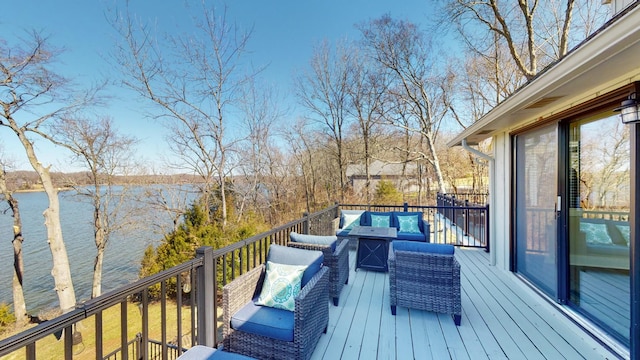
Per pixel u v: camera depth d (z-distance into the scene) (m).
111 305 1.44
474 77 13.49
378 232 4.30
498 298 3.24
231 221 10.59
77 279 10.86
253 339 2.12
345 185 16.33
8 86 8.12
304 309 2.03
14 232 9.25
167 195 11.25
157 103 10.48
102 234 10.06
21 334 1.08
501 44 11.24
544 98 2.42
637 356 1.89
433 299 2.74
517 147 3.81
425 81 13.78
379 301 3.21
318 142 16.28
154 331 6.69
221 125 11.41
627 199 2.15
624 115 1.89
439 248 2.77
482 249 5.40
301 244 3.23
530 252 3.47
